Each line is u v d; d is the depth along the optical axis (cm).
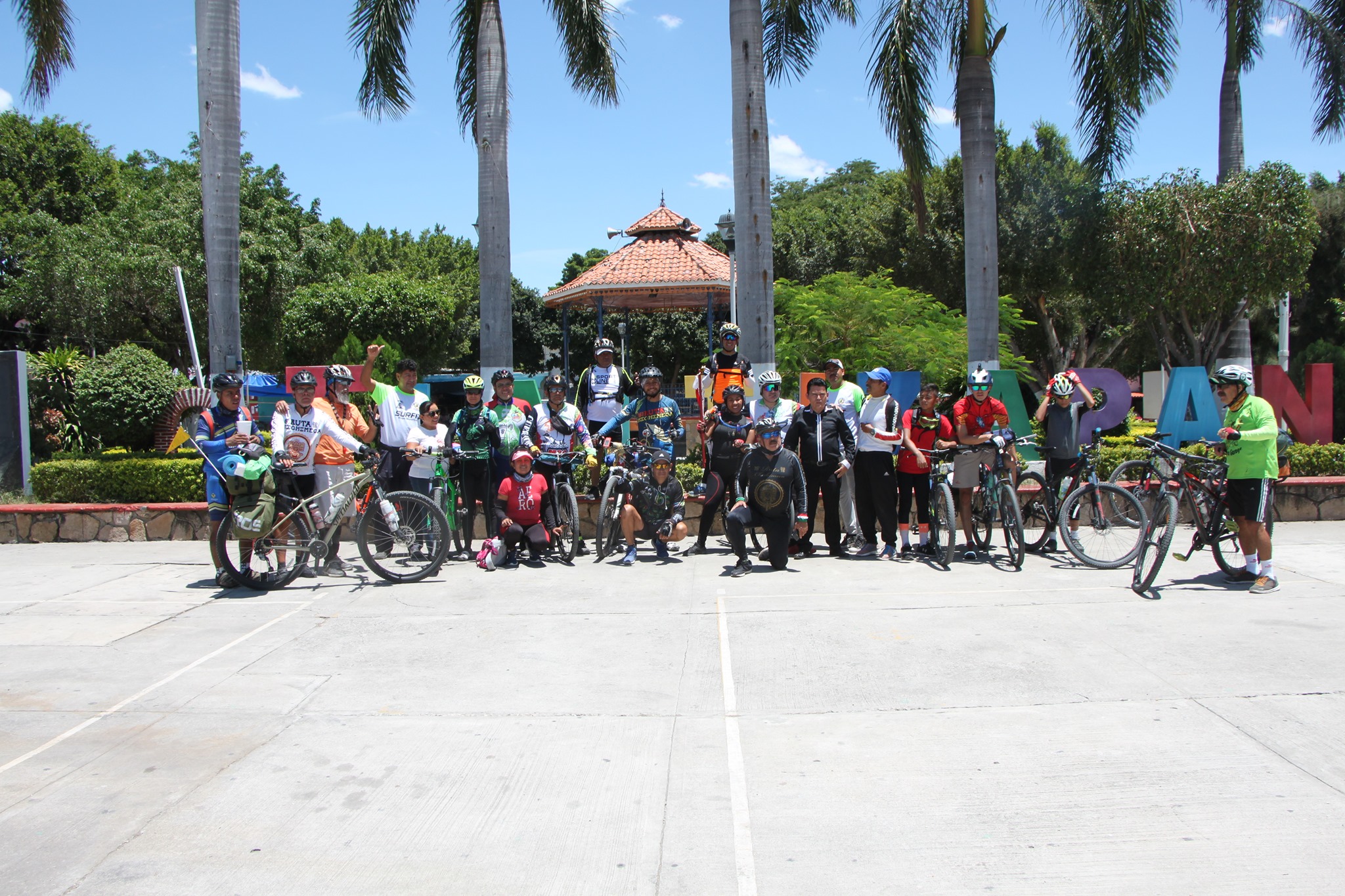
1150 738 412
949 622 608
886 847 325
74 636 611
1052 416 826
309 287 2902
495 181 1108
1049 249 2130
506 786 380
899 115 1064
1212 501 702
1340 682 478
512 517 806
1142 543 682
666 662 537
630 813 354
